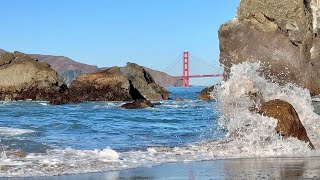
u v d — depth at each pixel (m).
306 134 11.78
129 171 7.94
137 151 10.52
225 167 8.32
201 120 21.62
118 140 13.19
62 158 9.16
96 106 36.62
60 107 35.31
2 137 12.54
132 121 21.27
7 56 46.44
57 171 7.82
